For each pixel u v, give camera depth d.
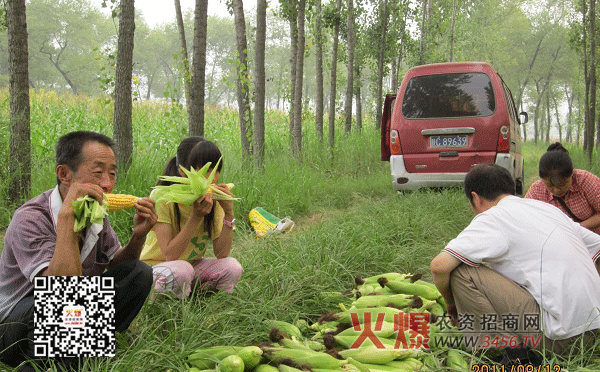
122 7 6.32
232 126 15.08
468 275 2.83
